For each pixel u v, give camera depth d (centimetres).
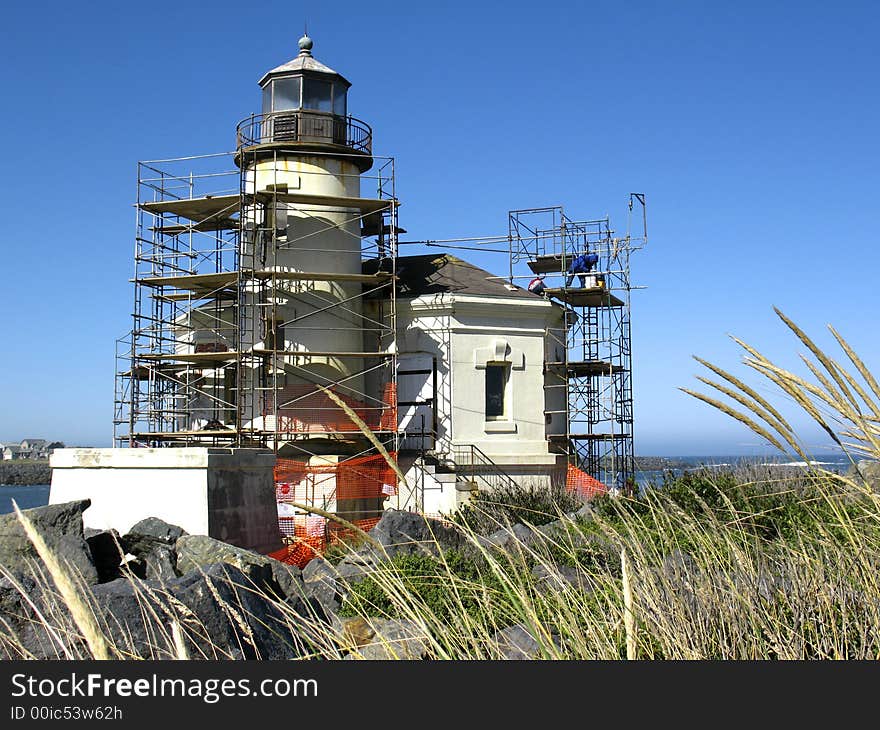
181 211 3200
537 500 2000
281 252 3052
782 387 364
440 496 2725
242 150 2997
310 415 2959
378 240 3347
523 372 3105
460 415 2994
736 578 519
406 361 3062
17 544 1165
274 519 2041
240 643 646
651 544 596
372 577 503
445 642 462
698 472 1037
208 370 3225
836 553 516
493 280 3291
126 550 1379
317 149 3091
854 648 462
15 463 10719
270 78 3156
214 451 1862
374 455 2789
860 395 360
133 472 1886
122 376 3106
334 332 3066
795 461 371
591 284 3359
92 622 228
